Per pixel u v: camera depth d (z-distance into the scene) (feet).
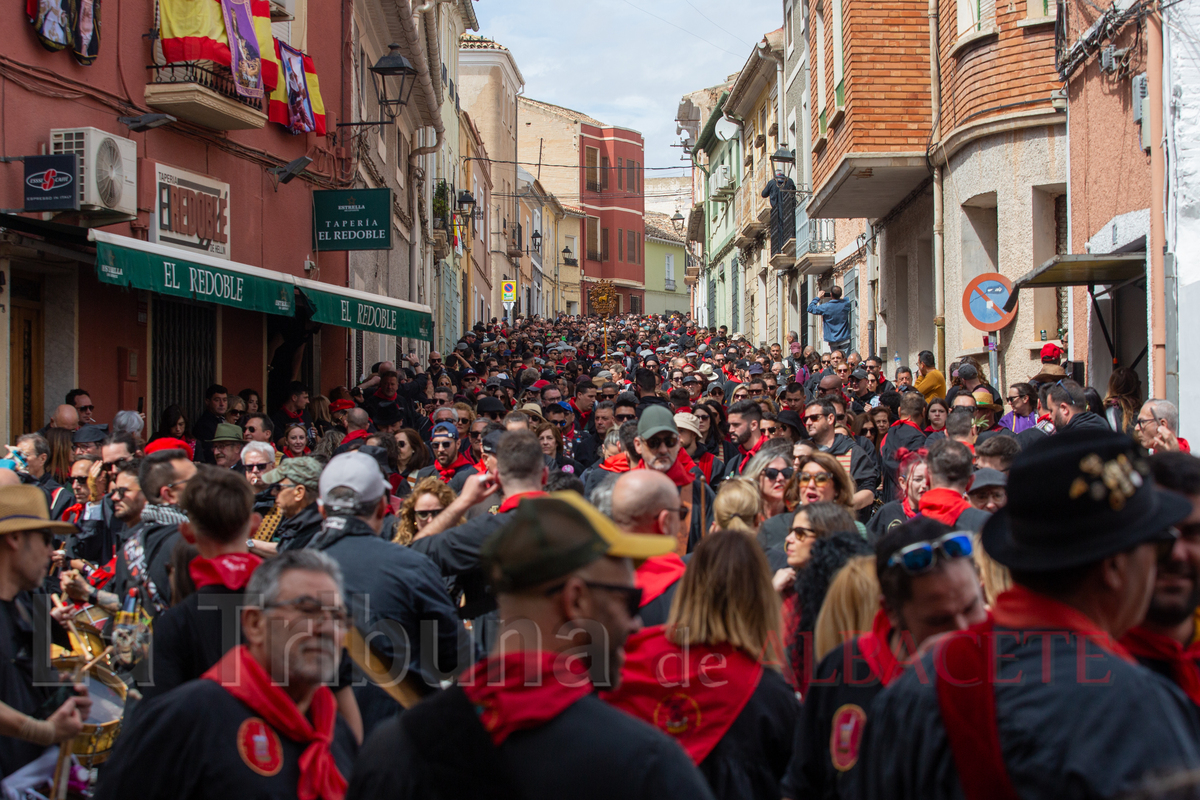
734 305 142.61
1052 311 45.42
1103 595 7.24
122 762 9.43
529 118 266.36
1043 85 44.29
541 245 223.71
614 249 273.13
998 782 6.85
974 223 49.65
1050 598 7.27
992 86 45.93
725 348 106.32
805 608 12.81
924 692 7.45
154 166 36.24
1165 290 32.07
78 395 30.45
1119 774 6.34
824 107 63.05
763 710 11.03
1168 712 6.58
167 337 40.01
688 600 11.28
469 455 32.63
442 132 78.48
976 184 47.57
